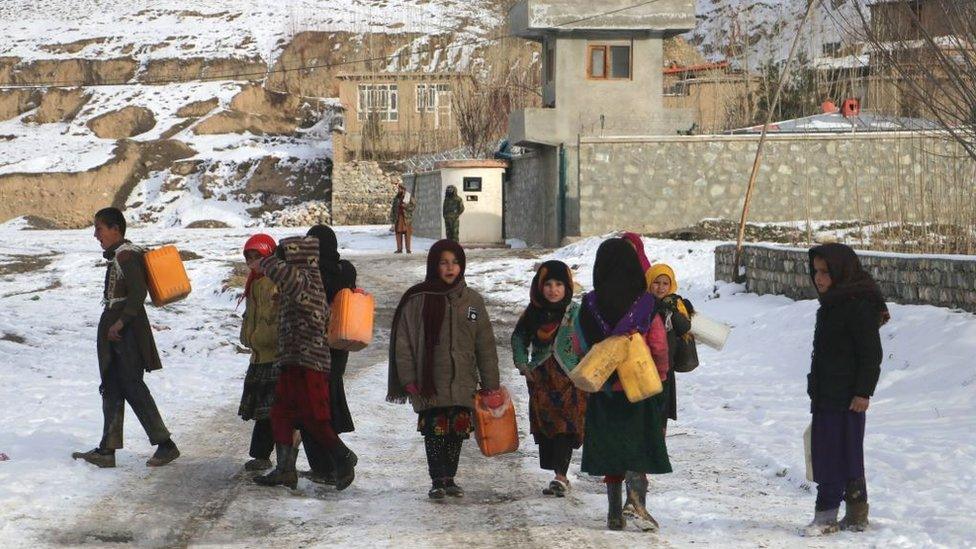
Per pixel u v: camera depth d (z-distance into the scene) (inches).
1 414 421.1
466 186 1486.2
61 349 596.4
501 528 281.4
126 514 290.2
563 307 327.9
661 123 1328.7
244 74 3597.4
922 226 759.1
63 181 2642.7
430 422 319.6
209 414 449.7
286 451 325.7
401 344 319.6
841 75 1604.3
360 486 338.0
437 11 4286.4
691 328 313.0
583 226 1173.7
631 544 263.3
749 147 1178.0
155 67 3577.8
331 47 3654.0
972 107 473.7
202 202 2544.3
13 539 260.8
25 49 3821.4
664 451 273.4
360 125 2479.1
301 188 2568.9
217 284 941.2
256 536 274.1
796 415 442.9
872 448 363.9
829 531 272.1
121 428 344.8
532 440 426.3
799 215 1178.6
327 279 331.6
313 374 321.1
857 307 271.4
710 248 980.6
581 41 1318.9
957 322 503.2
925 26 490.6
